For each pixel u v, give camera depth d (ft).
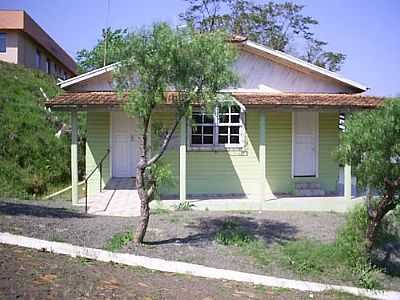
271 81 50.11
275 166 49.52
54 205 41.16
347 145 27.17
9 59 101.35
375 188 28.14
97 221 33.99
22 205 38.22
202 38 26.89
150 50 26.40
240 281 24.14
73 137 42.73
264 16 134.10
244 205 42.68
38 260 21.07
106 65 46.83
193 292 20.62
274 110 42.86
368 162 26.27
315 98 46.06
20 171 53.42
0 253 21.09
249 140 48.98
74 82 47.09
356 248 29.17
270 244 30.99
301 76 50.55
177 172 47.52
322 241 31.91
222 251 29.01
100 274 20.76
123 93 27.99
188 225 34.58
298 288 24.20
